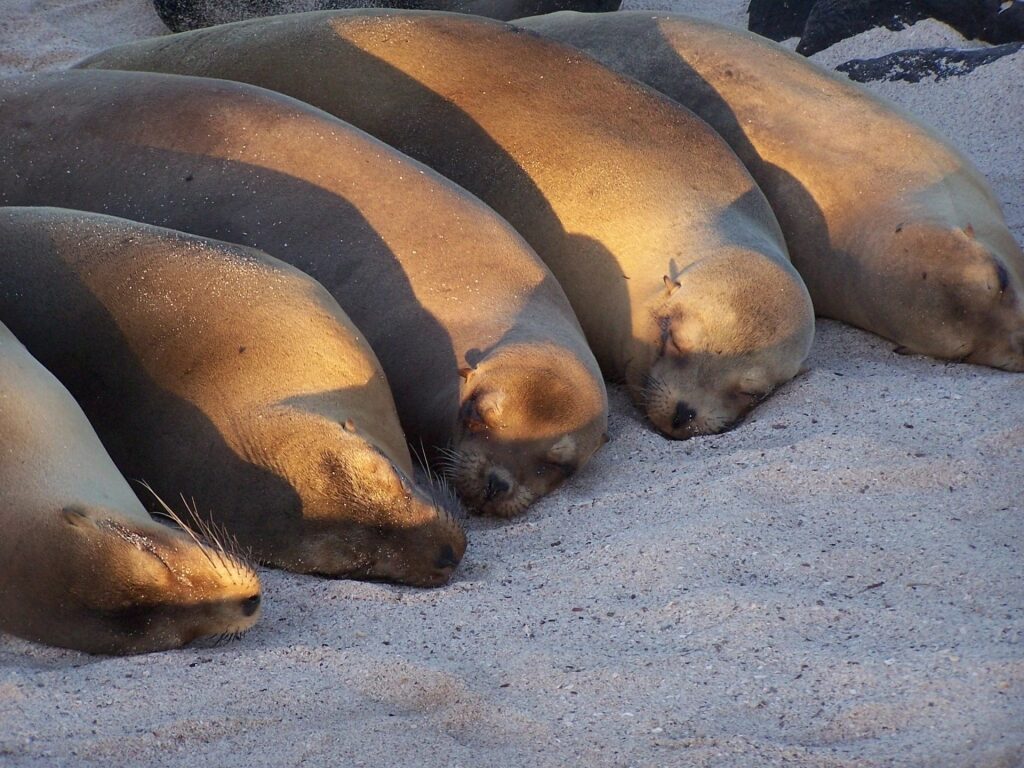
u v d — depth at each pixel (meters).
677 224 28.09
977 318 28.23
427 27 30.25
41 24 47.66
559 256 28.39
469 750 15.25
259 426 20.11
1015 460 22.09
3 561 16.59
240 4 46.62
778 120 31.86
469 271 24.67
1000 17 42.56
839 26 44.66
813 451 22.55
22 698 15.70
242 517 20.00
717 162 29.47
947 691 15.77
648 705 15.95
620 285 27.89
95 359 20.94
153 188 25.42
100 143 25.86
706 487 21.77
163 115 25.97
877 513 20.73
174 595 16.67
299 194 25.12
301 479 19.80
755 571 19.28
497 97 29.28
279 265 21.94
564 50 30.39
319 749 15.20
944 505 20.88
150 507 20.56
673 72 33.06
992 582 18.58
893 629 17.42
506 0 45.06
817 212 31.06
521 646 17.45
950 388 25.70
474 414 22.84
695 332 26.38
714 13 49.56
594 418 23.58
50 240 21.92
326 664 16.69
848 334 30.62
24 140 26.16
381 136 29.31
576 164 28.55
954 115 40.12
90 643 16.67
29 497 16.78
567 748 15.23
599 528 21.23
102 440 20.73
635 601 18.56
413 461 24.42
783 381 26.69
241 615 17.22
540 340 23.75
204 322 20.86
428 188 25.39
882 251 29.67
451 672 16.47
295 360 20.72
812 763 14.74
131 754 15.03
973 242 28.69
